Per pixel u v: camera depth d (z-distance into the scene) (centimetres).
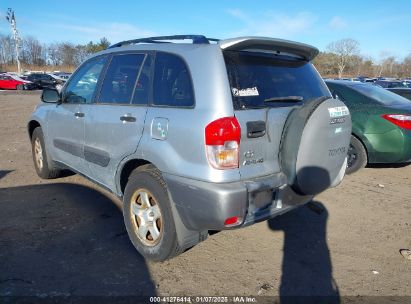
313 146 308
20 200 479
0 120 1271
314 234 407
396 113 586
